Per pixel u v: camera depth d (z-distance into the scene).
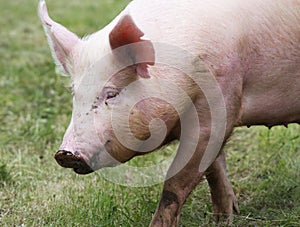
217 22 8.67
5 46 19.00
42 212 10.32
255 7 8.94
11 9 23.38
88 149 8.21
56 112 14.18
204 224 9.96
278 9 9.02
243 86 9.06
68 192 10.85
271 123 9.55
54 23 8.80
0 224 10.00
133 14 8.70
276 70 9.10
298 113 9.52
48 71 16.28
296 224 9.78
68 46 8.59
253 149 12.54
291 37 9.05
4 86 15.86
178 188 8.91
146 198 10.60
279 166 11.52
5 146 12.90
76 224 9.80
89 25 20.44
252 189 11.10
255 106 9.23
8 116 14.30
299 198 10.59
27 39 19.73
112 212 9.91
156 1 8.77
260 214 10.27
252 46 8.92
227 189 10.14
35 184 11.28
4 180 11.41
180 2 8.73
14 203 10.58
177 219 9.01
